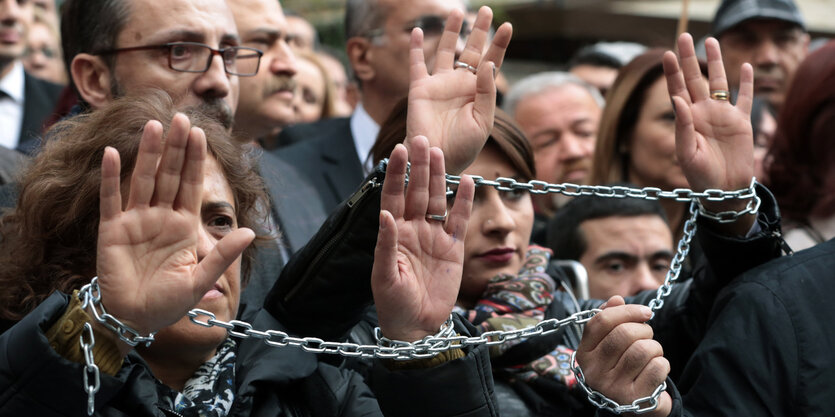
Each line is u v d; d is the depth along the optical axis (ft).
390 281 6.86
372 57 13.97
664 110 13.89
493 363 9.63
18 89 15.53
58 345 6.14
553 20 26.76
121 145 7.41
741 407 7.98
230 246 6.11
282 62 13.82
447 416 7.05
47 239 7.58
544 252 10.68
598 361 7.49
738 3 17.88
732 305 8.32
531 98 16.12
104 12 10.45
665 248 12.60
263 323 7.88
